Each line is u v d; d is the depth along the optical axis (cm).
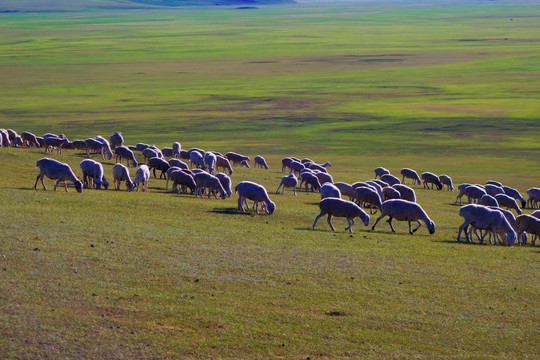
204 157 5859
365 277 2497
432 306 2233
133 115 12675
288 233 3212
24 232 2661
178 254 2594
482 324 2106
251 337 1867
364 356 1812
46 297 1983
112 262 2398
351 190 4553
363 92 16088
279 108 13662
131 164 5678
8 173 4434
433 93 15912
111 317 1903
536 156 8938
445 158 8781
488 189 5381
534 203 5672
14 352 1650
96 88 16800
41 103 14075
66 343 1722
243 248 2788
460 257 2967
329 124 11838
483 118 12325
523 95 15312
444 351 1888
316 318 2042
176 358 1711
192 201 3975
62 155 5550
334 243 3047
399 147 9669
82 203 3506
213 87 17088
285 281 2369
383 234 3419
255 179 5631
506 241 3462
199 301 2094
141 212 3450
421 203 5088
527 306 2305
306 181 5109
